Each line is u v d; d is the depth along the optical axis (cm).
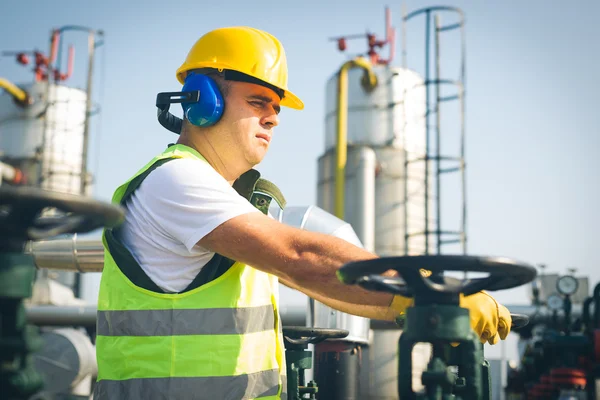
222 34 190
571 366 352
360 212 1491
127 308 167
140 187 171
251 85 186
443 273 113
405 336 110
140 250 170
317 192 1659
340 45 1617
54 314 1105
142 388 162
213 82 184
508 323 149
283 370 184
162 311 164
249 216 156
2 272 91
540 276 1427
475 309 143
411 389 108
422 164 1636
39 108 1803
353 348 332
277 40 197
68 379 787
